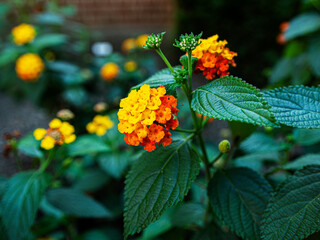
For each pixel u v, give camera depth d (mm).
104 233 400
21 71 507
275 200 177
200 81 860
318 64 471
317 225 165
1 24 673
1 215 245
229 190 208
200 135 210
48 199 295
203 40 203
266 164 361
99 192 462
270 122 154
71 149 296
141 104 176
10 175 558
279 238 168
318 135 263
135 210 185
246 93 165
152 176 193
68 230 390
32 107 812
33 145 291
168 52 1011
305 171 180
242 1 805
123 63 702
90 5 1201
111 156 377
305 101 178
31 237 349
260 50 830
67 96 564
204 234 242
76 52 672
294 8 748
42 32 650
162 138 182
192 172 192
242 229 194
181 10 926
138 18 1257
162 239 293
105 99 647
